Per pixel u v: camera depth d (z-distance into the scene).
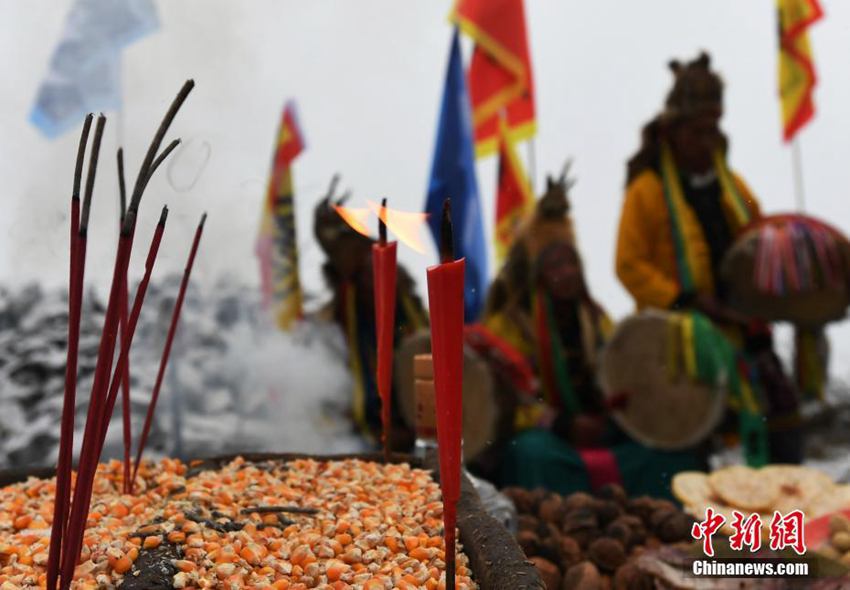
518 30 3.68
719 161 3.11
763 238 2.92
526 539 1.51
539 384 2.83
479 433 2.64
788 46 3.92
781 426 2.90
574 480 2.59
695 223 3.05
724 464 3.09
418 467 1.40
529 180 3.78
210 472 1.35
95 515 1.11
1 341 3.30
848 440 3.57
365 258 3.08
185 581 0.89
